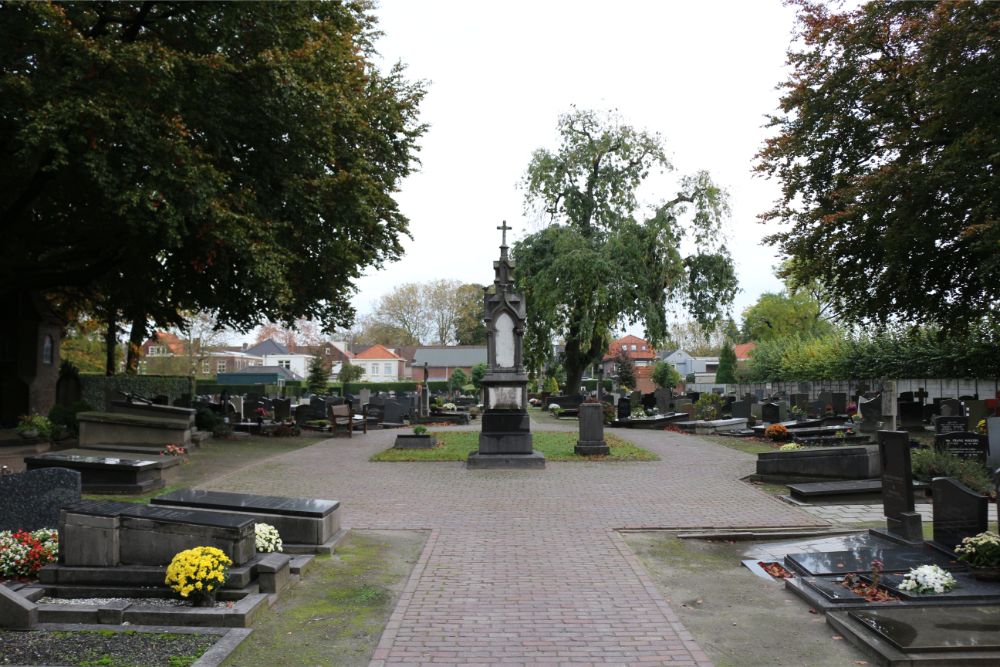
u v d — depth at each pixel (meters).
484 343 103.56
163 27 18.48
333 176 20.69
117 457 13.91
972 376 33.31
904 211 18.98
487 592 7.47
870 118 21.56
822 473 13.91
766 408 27.52
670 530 10.59
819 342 47.84
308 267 22.44
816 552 8.78
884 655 5.53
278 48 17.98
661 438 25.19
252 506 9.06
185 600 6.83
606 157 38.16
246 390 59.34
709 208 36.59
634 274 35.34
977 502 8.19
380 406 32.72
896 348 36.56
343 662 5.62
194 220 16.88
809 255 23.23
